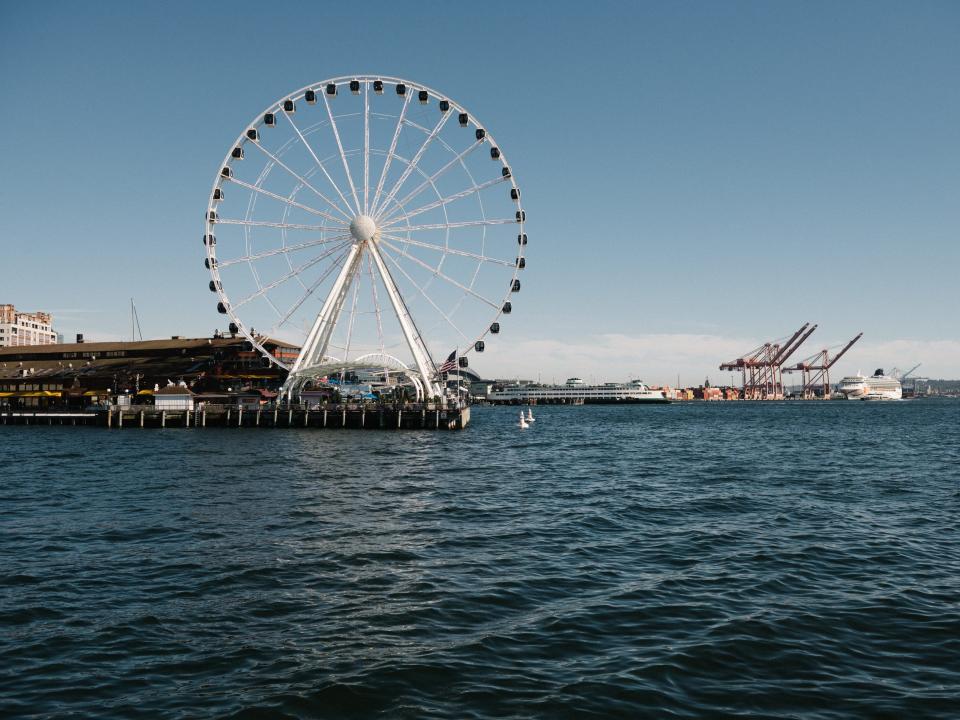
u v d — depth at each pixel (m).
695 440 80.75
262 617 16.98
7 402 136.88
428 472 46.97
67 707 12.27
